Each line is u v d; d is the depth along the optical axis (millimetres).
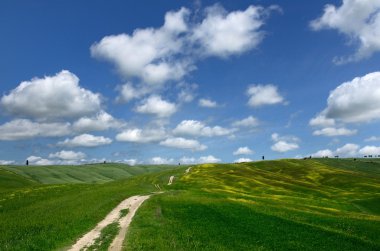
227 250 35500
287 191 116938
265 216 54844
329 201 100438
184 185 117062
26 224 42469
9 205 71000
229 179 142250
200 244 36719
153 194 81812
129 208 58625
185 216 51625
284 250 37969
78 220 43781
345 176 181375
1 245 32094
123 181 146875
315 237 44375
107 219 48094
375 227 54719
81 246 33531
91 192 82188
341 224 55219
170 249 33531
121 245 34250
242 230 44875
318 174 192875
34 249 31094
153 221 46812
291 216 58062
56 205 61406
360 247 42219
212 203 64312
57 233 36719
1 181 196625
